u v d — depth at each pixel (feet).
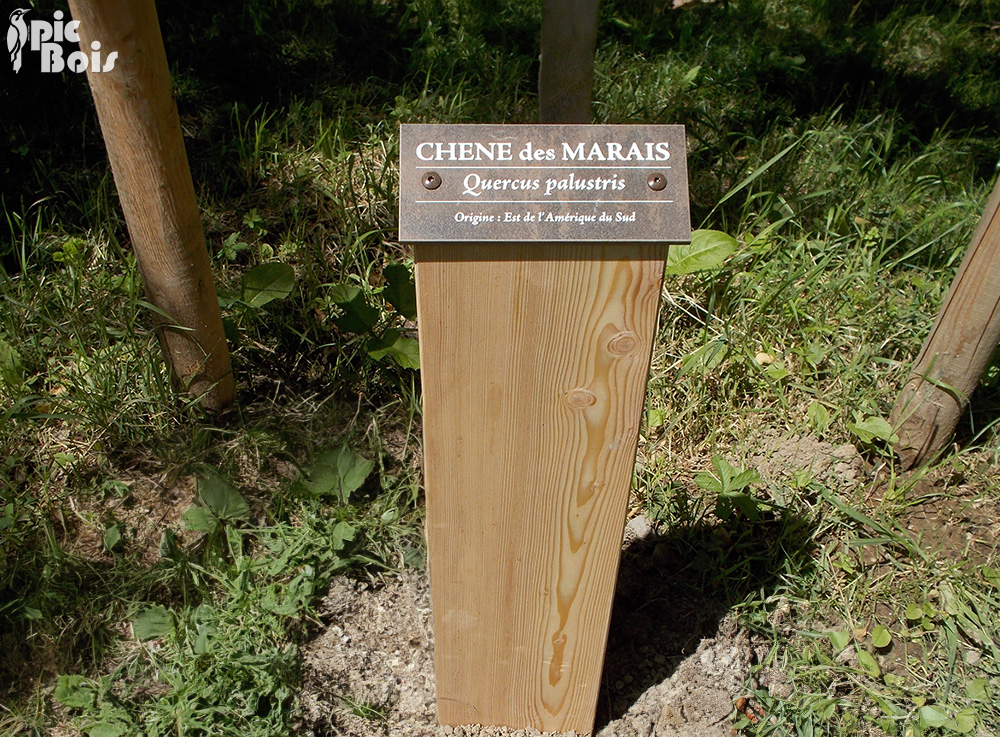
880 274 9.28
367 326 7.82
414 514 7.34
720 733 6.21
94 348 8.05
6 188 9.18
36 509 7.07
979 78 12.22
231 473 7.48
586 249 3.86
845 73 11.94
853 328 8.64
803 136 10.30
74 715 6.15
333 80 11.03
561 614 5.40
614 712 6.39
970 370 7.09
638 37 11.94
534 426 4.47
